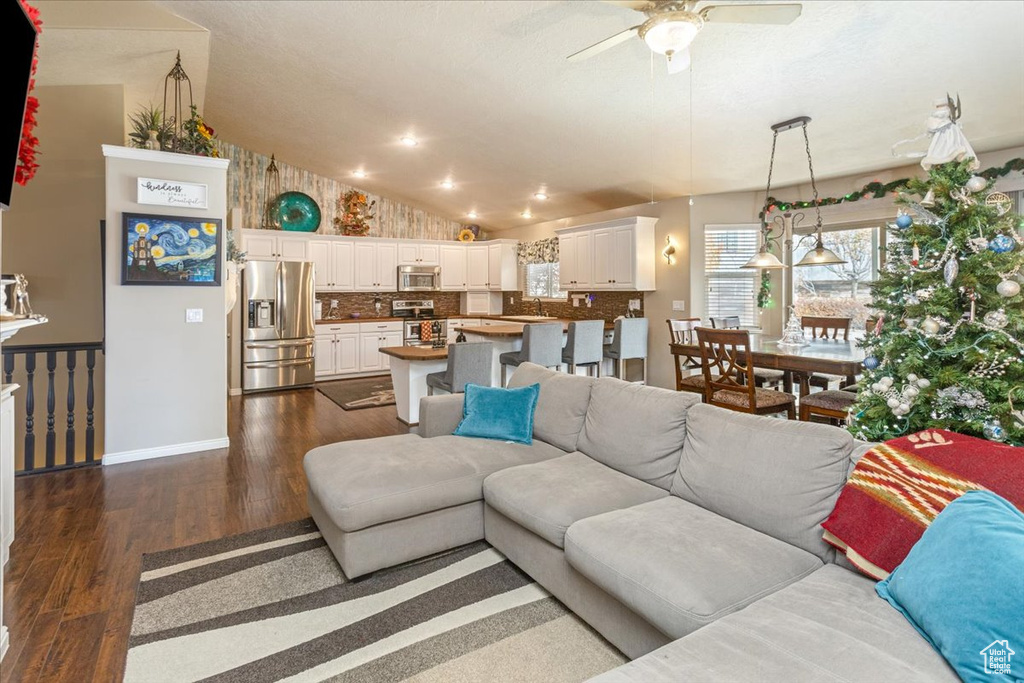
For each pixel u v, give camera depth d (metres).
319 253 7.56
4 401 2.02
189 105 4.88
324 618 2.04
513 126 4.91
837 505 1.71
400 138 5.64
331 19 3.63
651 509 2.06
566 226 7.64
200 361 4.12
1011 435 1.95
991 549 1.22
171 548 2.59
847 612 1.39
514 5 3.20
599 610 1.88
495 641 1.91
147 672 1.74
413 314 8.67
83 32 3.58
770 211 5.78
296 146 6.57
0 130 1.77
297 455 4.05
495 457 2.71
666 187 5.80
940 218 2.09
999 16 2.70
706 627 1.37
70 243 4.30
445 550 2.52
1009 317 1.96
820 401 3.54
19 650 1.83
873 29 2.92
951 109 2.12
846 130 4.14
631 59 3.58
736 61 3.38
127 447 3.88
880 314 2.41
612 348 6.04
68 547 2.59
